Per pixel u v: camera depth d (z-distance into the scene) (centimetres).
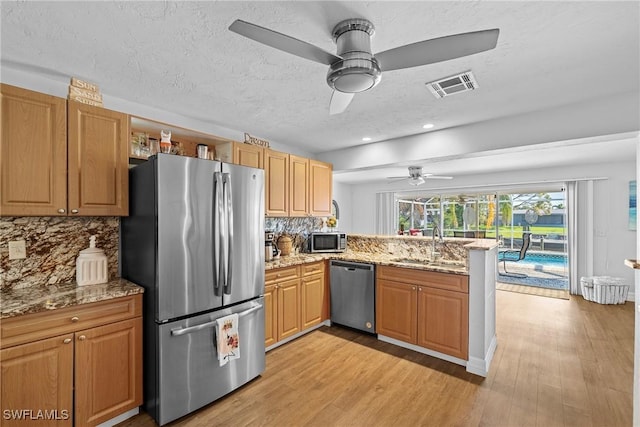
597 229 508
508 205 650
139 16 147
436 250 342
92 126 204
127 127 221
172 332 193
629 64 191
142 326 202
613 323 369
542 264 612
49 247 208
